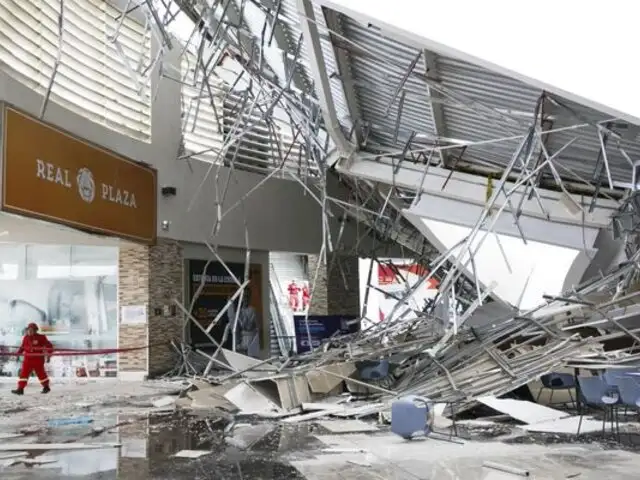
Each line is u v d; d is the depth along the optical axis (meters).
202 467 7.23
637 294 11.23
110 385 16.94
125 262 18.73
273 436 9.10
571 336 11.20
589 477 6.35
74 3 16.73
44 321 19.05
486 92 10.20
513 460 7.18
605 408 9.13
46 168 14.26
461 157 12.65
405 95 10.91
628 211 11.40
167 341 18.98
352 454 7.73
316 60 9.66
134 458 7.78
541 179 12.32
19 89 13.95
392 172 13.38
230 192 21.36
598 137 10.09
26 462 7.62
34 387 16.75
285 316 26.00
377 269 30.33
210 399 12.47
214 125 21.08
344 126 13.16
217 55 13.45
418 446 8.12
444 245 14.41
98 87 17.66
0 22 13.91
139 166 18.22
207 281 20.75
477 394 10.30
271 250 22.41
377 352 12.88
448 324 14.26
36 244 18.95
